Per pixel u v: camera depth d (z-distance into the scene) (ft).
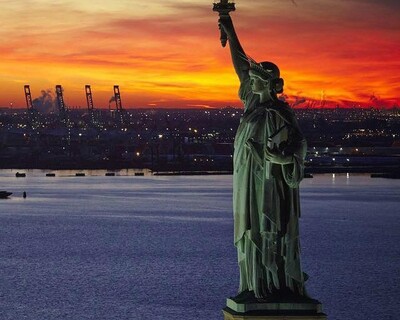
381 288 363.56
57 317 313.53
